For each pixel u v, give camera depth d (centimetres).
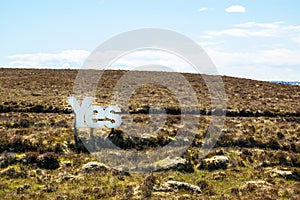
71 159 2388
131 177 2212
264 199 1923
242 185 2181
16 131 2730
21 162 2253
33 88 5131
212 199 1912
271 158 2675
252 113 4281
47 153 2344
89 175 2167
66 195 1867
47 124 3083
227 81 7256
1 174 2077
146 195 1925
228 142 2997
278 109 4519
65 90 5150
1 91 4616
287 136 3272
